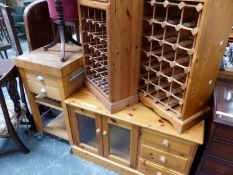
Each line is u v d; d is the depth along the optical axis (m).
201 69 0.91
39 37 1.52
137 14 0.99
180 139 1.04
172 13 1.02
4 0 3.66
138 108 1.22
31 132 1.74
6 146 1.62
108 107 1.18
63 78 1.23
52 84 1.30
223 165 1.00
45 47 1.44
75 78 1.34
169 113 1.08
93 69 1.35
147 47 1.13
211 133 0.93
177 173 1.18
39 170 1.44
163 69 1.10
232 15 0.88
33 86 1.40
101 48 1.24
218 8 0.79
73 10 1.27
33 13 1.43
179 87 1.11
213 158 1.00
